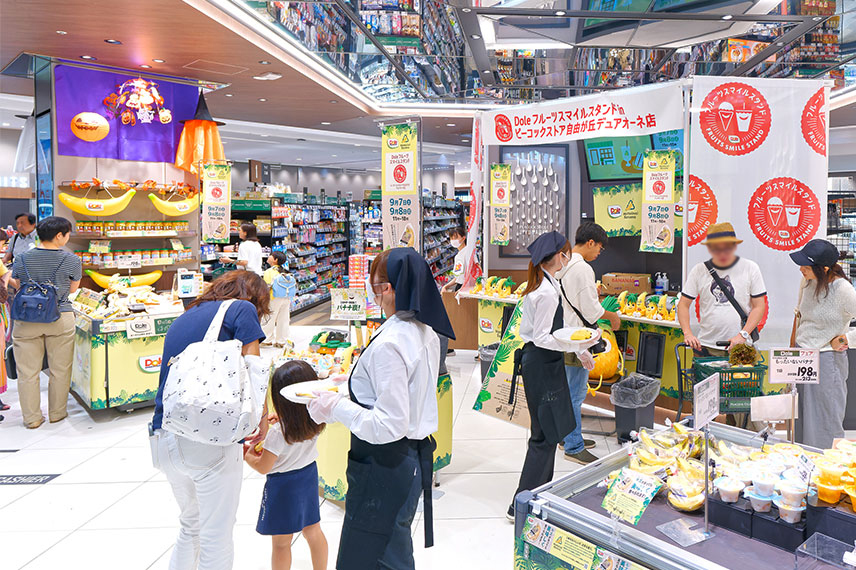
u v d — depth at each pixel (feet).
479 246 27.78
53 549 10.79
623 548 5.72
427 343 6.89
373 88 29.14
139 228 22.13
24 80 26.45
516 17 16.19
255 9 18.29
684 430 7.80
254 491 13.16
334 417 6.68
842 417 12.84
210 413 7.39
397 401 6.36
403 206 17.88
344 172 73.36
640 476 6.20
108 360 17.66
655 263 24.82
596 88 26.43
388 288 6.88
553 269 10.89
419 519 11.75
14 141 44.04
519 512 6.45
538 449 10.89
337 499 12.10
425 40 19.49
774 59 21.74
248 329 8.18
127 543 10.99
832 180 43.80
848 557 5.08
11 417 18.31
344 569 6.73
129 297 18.99
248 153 55.98
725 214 14.46
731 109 14.29
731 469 6.59
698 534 6.00
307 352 13.73
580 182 26.40
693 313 14.53
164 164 24.34
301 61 23.80
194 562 8.52
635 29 16.98
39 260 17.01
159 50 21.07
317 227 44.75
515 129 18.48
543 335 10.48
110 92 22.79
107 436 16.67
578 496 6.80
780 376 7.61
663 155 17.28
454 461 14.80
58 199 21.36
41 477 13.97
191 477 7.91
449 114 33.99
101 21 18.20
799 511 5.76
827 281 12.56
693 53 20.85
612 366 16.22
